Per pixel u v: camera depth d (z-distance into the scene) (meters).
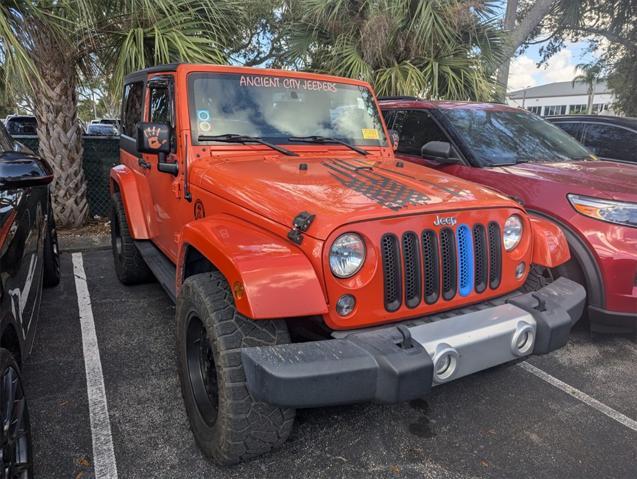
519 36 10.78
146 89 3.96
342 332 2.18
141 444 2.59
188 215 3.18
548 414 2.93
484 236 2.51
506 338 2.32
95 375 3.26
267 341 2.17
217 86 3.27
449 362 2.16
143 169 4.20
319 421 2.80
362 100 3.80
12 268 2.37
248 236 2.32
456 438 2.69
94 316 4.20
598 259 3.52
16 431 2.02
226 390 2.12
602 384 3.28
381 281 2.19
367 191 2.47
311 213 2.17
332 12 7.66
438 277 2.35
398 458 2.53
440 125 4.86
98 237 6.63
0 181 2.24
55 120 6.54
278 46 8.84
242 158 3.15
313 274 2.07
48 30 5.41
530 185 3.97
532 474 2.43
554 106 56.34
